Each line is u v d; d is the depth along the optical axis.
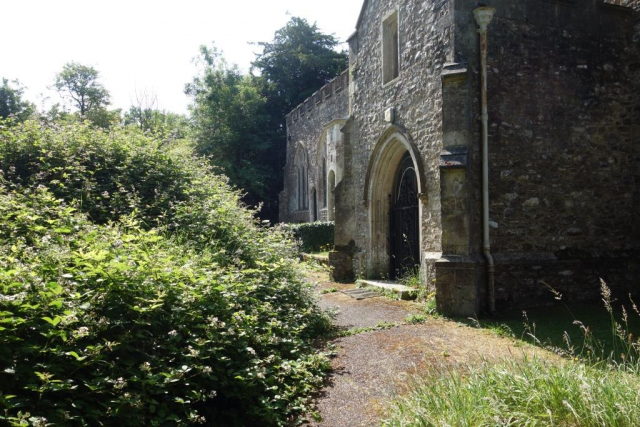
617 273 7.98
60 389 2.49
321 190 22.05
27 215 4.73
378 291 9.01
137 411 2.76
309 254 15.48
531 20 7.59
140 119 25.33
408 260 9.66
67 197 6.20
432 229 7.95
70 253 3.89
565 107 7.82
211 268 5.06
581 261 7.72
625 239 8.18
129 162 7.33
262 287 5.39
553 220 7.66
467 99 6.99
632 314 6.82
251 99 27.11
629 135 8.29
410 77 8.75
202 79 27.34
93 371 2.81
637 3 8.26
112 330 3.19
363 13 11.03
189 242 5.95
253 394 3.56
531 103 7.58
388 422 3.20
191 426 3.14
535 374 3.13
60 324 2.84
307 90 31.33
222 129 26.41
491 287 7.03
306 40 33.16
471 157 7.08
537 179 7.59
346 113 19.17
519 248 7.43
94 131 8.04
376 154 10.11
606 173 8.08
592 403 2.72
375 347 5.33
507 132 7.41
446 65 7.20
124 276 3.44
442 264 6.89
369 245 10.41
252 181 25.42
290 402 3.72
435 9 7.83
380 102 10.09
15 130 7.50
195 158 9.20
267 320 4.80
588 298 7.75
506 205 7.37
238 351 3.73
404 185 9.88
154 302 3.52
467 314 6.70
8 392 2.46
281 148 30.06
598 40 8.09
